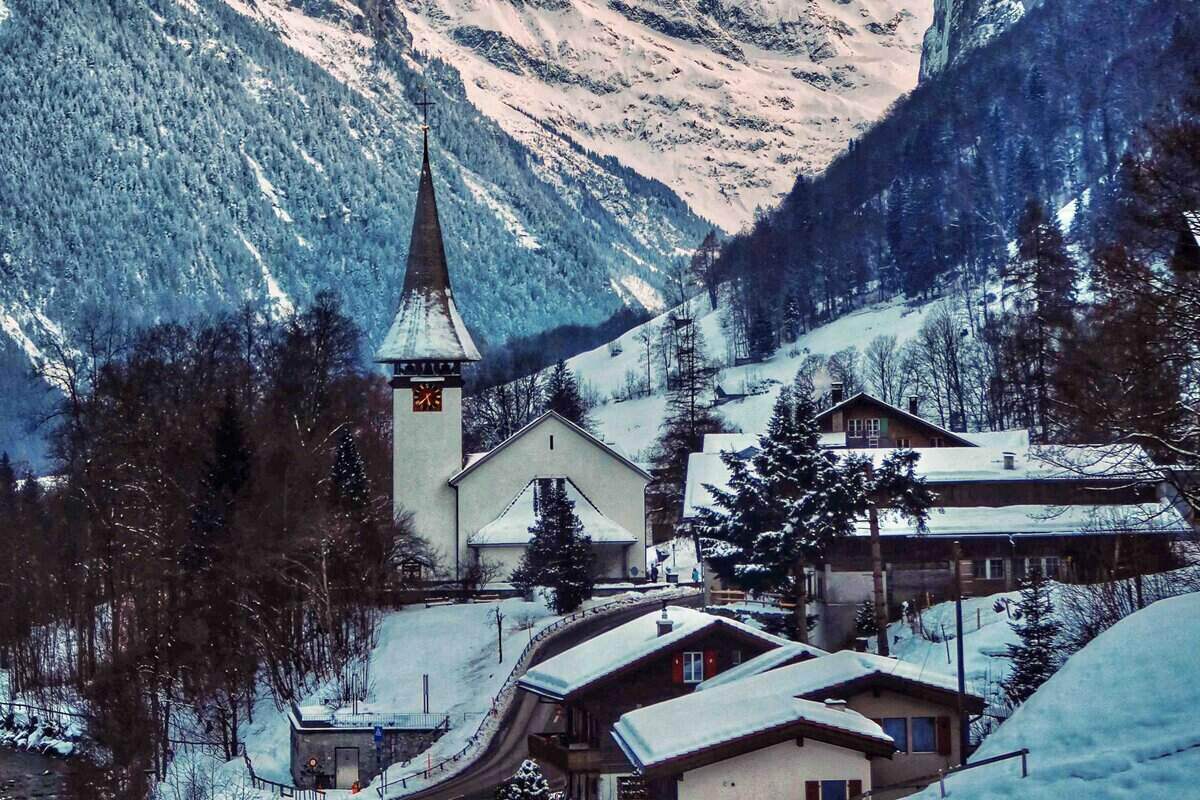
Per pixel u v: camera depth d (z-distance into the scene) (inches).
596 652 6171.3
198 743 7844.5
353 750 7052.2
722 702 4975.4
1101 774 2945.4
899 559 7869.1
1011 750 3245.6
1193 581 5610.2
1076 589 6323.8
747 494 7130.9
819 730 4591.5
